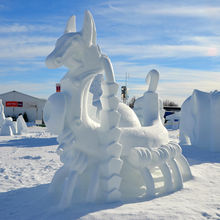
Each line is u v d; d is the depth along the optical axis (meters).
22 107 45.28
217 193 5.95
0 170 9.05
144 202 5.21
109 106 5.26
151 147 6.05
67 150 5.07
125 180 5.85
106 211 4.59
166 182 6.05
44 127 35.06
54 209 4.80
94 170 5.27
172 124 36.66
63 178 5.64
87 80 5.17
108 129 5.26
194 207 4.96
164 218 4.41
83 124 5.25
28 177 8.10
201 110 13.80
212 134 13.11
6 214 4.93
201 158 11.29
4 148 14.58
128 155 5.79
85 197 5.18
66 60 4.91
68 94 5.07
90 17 5.08
